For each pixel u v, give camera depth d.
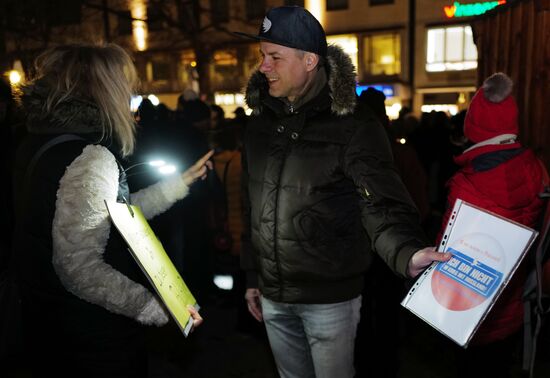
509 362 2.46
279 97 2.04
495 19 4.16
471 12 17.44
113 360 1.68
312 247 2.00
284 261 2.04
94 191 1.55
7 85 2.91
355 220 2.03
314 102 1.98
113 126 1.74
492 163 2.29
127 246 1.59
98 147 1.63
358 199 2.01
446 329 1.55
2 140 2.81
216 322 4.38
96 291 1.56
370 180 1.88
